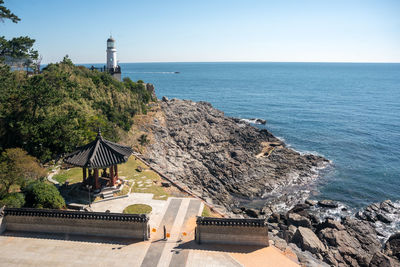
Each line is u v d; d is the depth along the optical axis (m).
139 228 25.25
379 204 49.75
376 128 97.31
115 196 33.56
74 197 33.12
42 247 23.94
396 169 65.44
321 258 29.80
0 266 21.47
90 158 30.81
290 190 56.38
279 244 27.59
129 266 21.81
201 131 77.81
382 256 32.59
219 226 24.86
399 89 198.12
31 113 41.50
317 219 43.56
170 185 38.31
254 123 105.06
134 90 80.81
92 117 49.03
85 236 25.70
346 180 60.19
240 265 22.27
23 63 54.47
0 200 27.88
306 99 157.38
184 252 23.69
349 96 166.75
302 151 77.31
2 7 40.84
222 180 59.09
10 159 30.98
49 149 41.03
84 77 65.62
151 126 68.88
